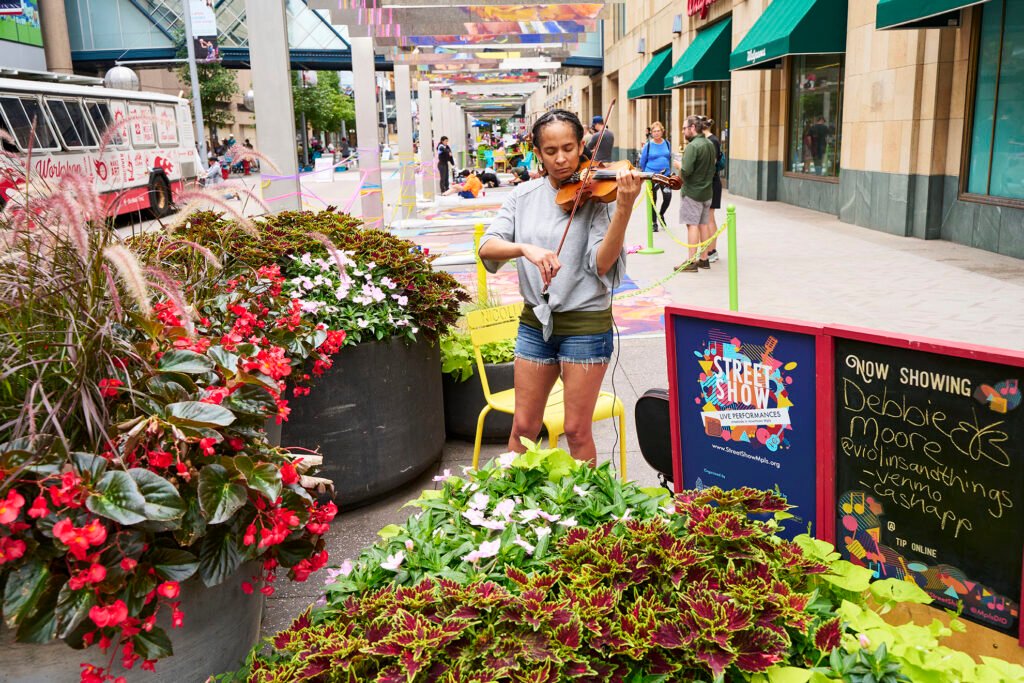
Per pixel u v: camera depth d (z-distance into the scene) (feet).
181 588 6.99
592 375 11.39
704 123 34.04
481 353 16.83
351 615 6.85
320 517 7.44
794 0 51.19
